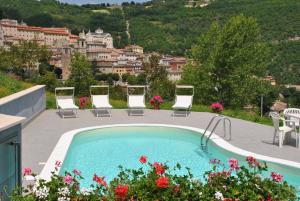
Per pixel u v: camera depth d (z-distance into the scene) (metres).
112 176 6.81
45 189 3.45
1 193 3.63
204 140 9.30
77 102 14.11
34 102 11.22
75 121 10.99
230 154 7.75
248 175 3.82
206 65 23.55
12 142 3.80
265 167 4.09
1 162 3.62
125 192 3.29
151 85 25.27
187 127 10.19
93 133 9.95
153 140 9.80
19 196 3.43
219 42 22.64
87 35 104.81
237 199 3.53
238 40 22.22
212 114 12.45
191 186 3.72
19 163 3.96
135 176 3.85
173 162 7.81
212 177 3.84
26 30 93.12
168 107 13.74
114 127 10.33
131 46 91.81
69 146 8.02
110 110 13.04
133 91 14.29
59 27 109.25
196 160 7.95
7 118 3.94
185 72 25.42
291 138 8.78
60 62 76.19
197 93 23.98
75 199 3.44
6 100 8.77
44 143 8.20
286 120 8.09
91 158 8.09
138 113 12.55
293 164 6.71
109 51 94.88
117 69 83.69
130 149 8.88
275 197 3.55
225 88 23.47
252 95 23.16
